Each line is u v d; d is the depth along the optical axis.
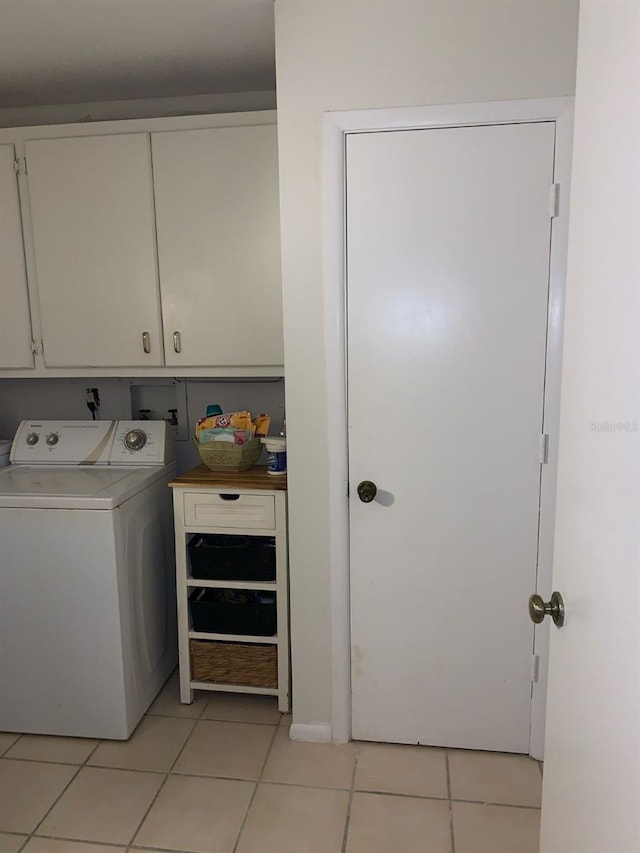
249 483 2.12
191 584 2.21
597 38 0.89
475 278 1.80
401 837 1.70
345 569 1.98
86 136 2.23
